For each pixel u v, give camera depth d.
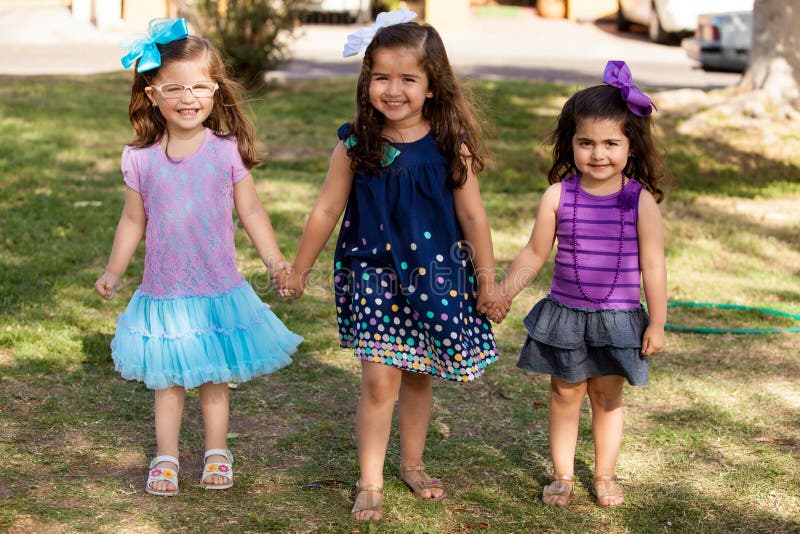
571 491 3.47
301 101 12.11
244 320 3.48
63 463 3.59
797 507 3.39
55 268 5.85
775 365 4.80
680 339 5.15
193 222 3.40
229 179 3.46
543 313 3.38
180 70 3.29
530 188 8.64
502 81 13.05
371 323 3.25
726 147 10.02
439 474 3.64
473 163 3.31
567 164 3.47
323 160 9.43
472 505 3.41
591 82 13.64
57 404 4.09
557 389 3.44
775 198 8.48
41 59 15.47
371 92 3.18
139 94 3.38
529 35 20.12
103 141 9.81
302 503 3.37
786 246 6.96
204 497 3.40
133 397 4.21
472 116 3.33
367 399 3.31
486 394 4.40
